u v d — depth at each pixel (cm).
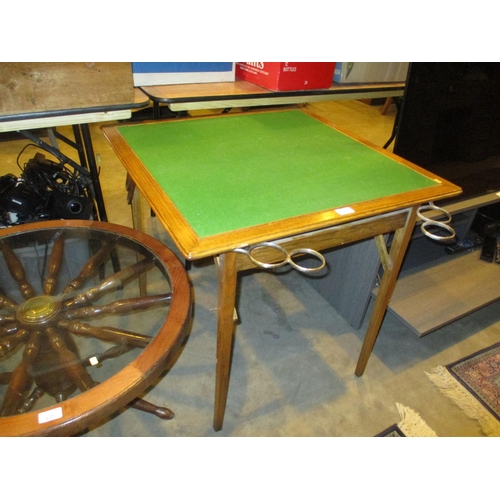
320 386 136
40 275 114
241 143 119
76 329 90
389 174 105
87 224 111
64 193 144
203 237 74
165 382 134
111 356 90
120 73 113
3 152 277
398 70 182
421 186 100
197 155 109
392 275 112
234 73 159
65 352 85
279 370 141
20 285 101
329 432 121
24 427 61
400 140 131
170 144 115
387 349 153
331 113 395
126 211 226
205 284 180
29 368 82
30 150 282
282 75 145
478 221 190
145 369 71
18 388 78
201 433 119
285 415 125
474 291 151
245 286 179
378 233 99
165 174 97
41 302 94
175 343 76
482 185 164
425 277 157
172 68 145
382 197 93
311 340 154
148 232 214
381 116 395
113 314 93
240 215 82
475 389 138
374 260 137
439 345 156
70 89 109
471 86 132
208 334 154
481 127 145
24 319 90
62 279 118
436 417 128
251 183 96
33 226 109
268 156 111
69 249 118
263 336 155
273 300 173
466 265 166
